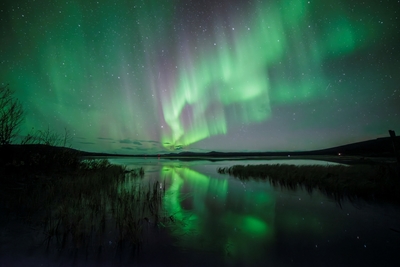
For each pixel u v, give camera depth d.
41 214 4.89
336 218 5.32
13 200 5.55
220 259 3.32
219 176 14.37
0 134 7.91
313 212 5.84
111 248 3.55
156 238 4.02
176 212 5.72
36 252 3.33
